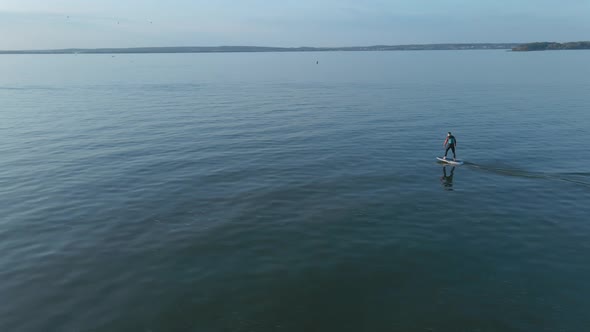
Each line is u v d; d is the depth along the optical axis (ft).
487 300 44.09
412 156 103.45
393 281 48.08
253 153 107.45
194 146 115.75
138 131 137.49
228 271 50.55
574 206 69.15
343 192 78.02
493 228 61.62
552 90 226.58
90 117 167.12
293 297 45.21
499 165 94.07
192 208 70.74
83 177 88.63
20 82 332.80
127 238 59.82
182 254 54.95
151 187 81.71
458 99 202.59
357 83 297.12
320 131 134.92
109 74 423.23
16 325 41.45
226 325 40.78
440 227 62.28
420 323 40.70
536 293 45.09
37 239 59.98
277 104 199.00
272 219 65.87
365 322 40.96
